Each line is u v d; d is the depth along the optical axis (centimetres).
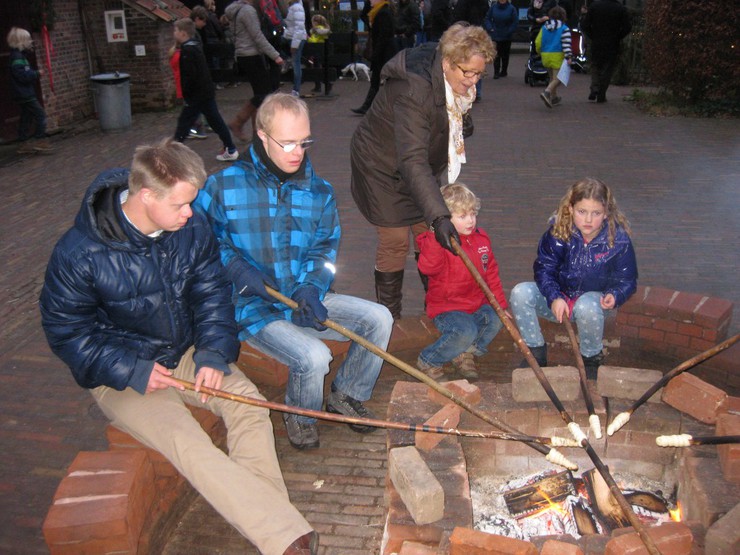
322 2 2005
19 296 552
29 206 779
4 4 1070
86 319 297
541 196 758
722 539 257
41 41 1150
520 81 1599
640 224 668
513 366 451
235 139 1082
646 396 321
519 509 321
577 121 1155
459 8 1427
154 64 1300
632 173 842
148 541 294
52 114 1185
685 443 290
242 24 986
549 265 414
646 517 311
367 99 1229
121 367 296
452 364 445
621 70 1543
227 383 323
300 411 297
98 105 1159
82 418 399
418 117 391
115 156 1006
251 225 354
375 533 318
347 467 361
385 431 388
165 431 293
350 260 604
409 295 538
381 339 375
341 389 390
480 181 817
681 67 1192
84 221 289
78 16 1255
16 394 421
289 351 348
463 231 406
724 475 294
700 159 905
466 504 281
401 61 398
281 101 331
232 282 351
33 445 376
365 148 431
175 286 313
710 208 712
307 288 352
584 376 337
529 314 421
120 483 279
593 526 308
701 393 324
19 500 337
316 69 1445
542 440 295
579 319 404
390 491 295
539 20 1462
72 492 277
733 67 1166
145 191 277
